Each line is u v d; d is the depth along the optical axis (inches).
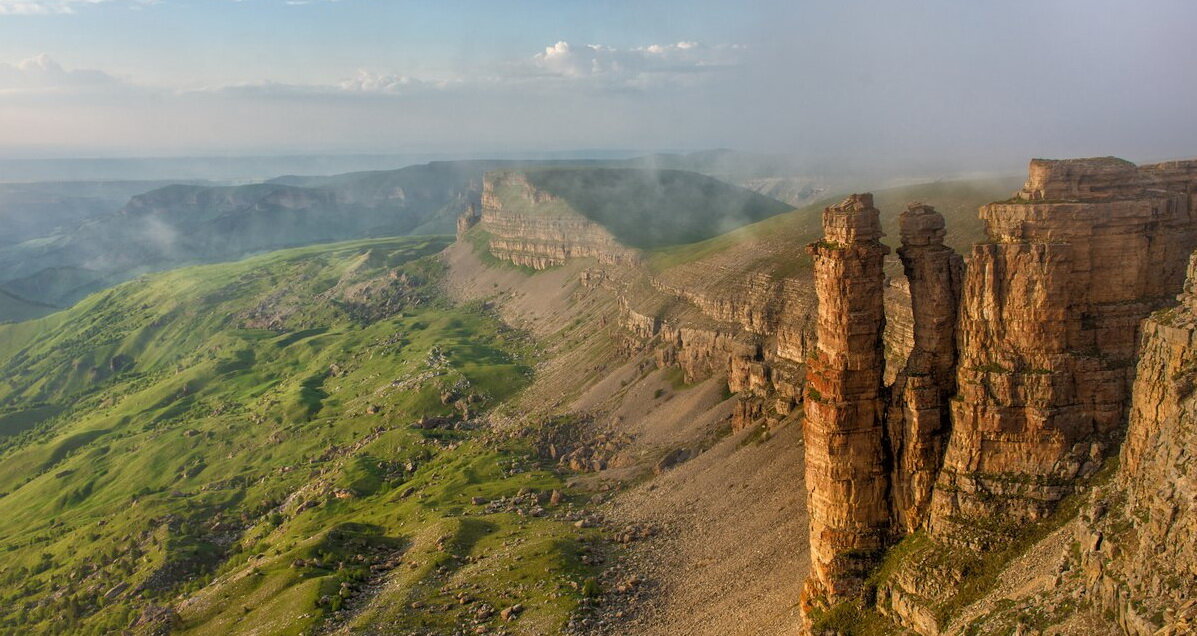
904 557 4224.9
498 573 7667.3
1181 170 4232.3
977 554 3895.2
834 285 4340.6
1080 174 4084.6
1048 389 3964.1
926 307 4306.1
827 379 4441.4
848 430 4416.8
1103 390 3973.9
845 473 4448.8
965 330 4178.2
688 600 6658.5
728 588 6550.2
